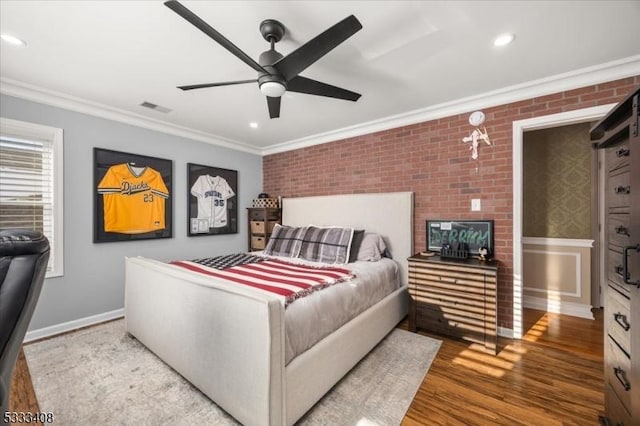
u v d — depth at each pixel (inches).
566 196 128.2
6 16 61.7
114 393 69.7
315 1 57.4
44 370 79.9
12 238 28.4
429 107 115.6
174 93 102.9
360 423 60.2
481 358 86.7
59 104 105.3
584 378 76.0
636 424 42.6
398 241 124.3
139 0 57.2
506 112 101.6
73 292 109.6
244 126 142.0
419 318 105.0
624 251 42.3
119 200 121.8
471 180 108.9
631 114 44.1
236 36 69.0
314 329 65.8
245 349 56.4
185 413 63.0
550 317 121.3
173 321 76.3
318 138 157.2
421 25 65.3
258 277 84.7
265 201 170.2
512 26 65.7
